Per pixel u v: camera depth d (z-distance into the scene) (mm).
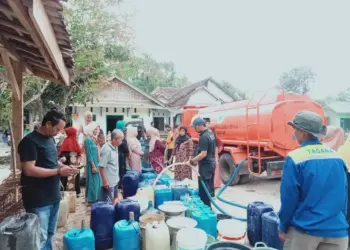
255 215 3824
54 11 2439
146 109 21156
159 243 3297
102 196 4793
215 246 2615
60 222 4715
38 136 2975
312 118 2238
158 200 4844
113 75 18266
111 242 3730
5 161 13430
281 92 7289
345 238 2170
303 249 2186
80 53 12562
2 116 10891
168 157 10148
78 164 6379
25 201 2965
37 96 12445
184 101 23844
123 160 6852
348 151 3561
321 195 2133
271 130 6965
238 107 8375
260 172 7289
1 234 2420
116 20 14344
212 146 5023
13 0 1992
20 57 4812
